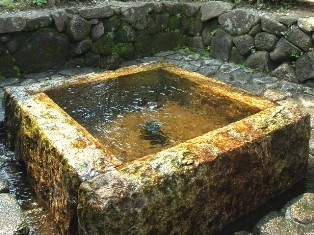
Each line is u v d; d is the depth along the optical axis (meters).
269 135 2.18
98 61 4.45
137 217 1.72
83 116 2.52
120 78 2.86
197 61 4.67
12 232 1.90
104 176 1.77
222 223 2.11
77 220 1.90
